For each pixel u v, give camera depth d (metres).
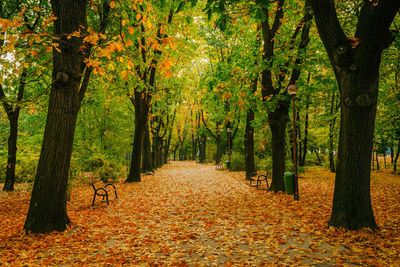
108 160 16.25
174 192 12.07
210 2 3.64
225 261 4.23
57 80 5.86
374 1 4.83
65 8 5.96
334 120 17.62
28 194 12.14
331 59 5.61
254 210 7.96
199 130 38.34
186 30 10.25
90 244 5.20
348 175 5.52
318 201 9.08
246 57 10.02
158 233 5.87
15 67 5.22
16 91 12.59
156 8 7.88
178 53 10.18
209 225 6.41
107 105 18.11
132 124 24.91
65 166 6.19
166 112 27.77
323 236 5.25
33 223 5.82
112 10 7.83
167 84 15.34
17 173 14.25
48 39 6.54
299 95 12.97
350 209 5.46
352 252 4.40
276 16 10.26
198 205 9.02
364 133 5.43
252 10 3.95
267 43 10.58
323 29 5.51
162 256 4.50
